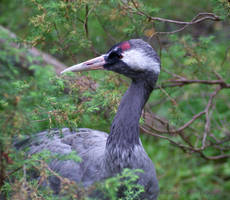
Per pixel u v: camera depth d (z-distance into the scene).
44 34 8.91
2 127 5.76
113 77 9.43
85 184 7.58
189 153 11.37
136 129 7.50
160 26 11.00
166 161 13.21
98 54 10.09
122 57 7.59
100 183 5.87
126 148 7.38
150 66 7.55
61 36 9.45
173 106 11.05
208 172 12.95
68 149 8.34
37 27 8.84
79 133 8.80
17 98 5.73
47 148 8.41
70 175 7.74
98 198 7.08
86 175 7.64
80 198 5.83
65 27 9.19
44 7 8.53
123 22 10.60
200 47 10.74
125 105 7.54
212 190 12.41
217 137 12.99
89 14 9.59
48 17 8.77
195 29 12.88
